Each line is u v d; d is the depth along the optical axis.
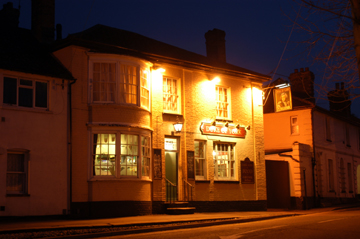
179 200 20.52
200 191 21.34
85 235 12.16
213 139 22.30
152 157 19.58
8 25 20.02
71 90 17.73
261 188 23.97
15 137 16.16
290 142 29.25
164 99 20.80
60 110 17.38
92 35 19.19
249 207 23.23
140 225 14.71
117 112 18.11
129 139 18.44
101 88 18.17
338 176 32.41
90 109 17.94
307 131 28.70
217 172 22.44
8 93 16.30
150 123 19.73
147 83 19.59
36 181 16.44
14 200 15.84
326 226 14.26
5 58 16.69
